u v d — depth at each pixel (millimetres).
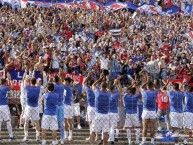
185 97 50000
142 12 99688
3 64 62469
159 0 104375
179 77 67688
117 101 48750
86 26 86188
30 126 52719
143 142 48312
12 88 54781
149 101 48188
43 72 52594
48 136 50469
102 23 88812
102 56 65562
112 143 49094
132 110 49250
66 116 49375
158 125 53875
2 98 47625
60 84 48062
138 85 50906
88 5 96375
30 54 65375
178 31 89812
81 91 55719
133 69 65500
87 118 50906
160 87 58594
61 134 48250
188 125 49906
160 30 87625
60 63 63531
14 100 54656
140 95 51781
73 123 53438
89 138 50094
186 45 81438
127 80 63906
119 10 99625
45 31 78688
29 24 80500
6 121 48062
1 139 48781
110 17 92312
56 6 93438
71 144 48875
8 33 74500
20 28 77062
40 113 51375
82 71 64000
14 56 63906
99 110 46062
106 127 46219
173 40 84938
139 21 93312
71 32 80812
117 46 75750
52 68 62531
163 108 53094
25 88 49312
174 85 50156
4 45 64375
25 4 91438
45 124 45906
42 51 67500
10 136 48250
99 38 78188
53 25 81312
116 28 89312
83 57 67625
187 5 103000
